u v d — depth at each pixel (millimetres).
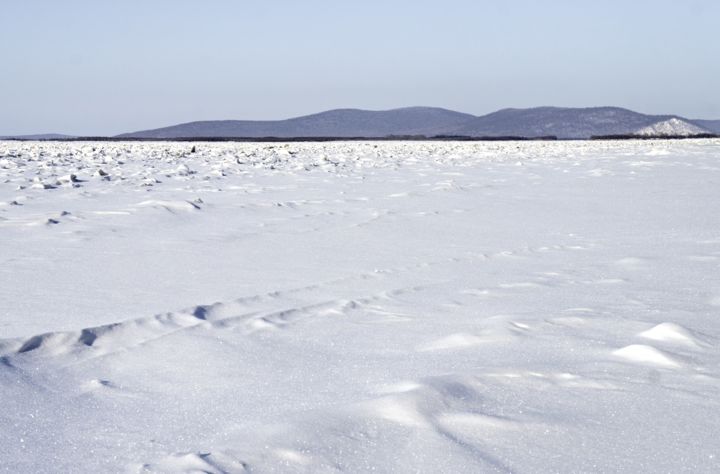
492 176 14320
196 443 2141
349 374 2791
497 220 7949
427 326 3545
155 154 26594
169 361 2992
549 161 19812
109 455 2076
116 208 8609
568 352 3014
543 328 3416
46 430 2271
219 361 2979
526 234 7016
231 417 2352
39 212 8281
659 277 4801
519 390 2514
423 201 9672
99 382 2727
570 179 13352
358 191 11109
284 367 2902
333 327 3535
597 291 4367
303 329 3494
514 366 2756
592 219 8086
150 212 8086
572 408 2359
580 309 3824
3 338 3197
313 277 4906
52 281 4719
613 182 12664
